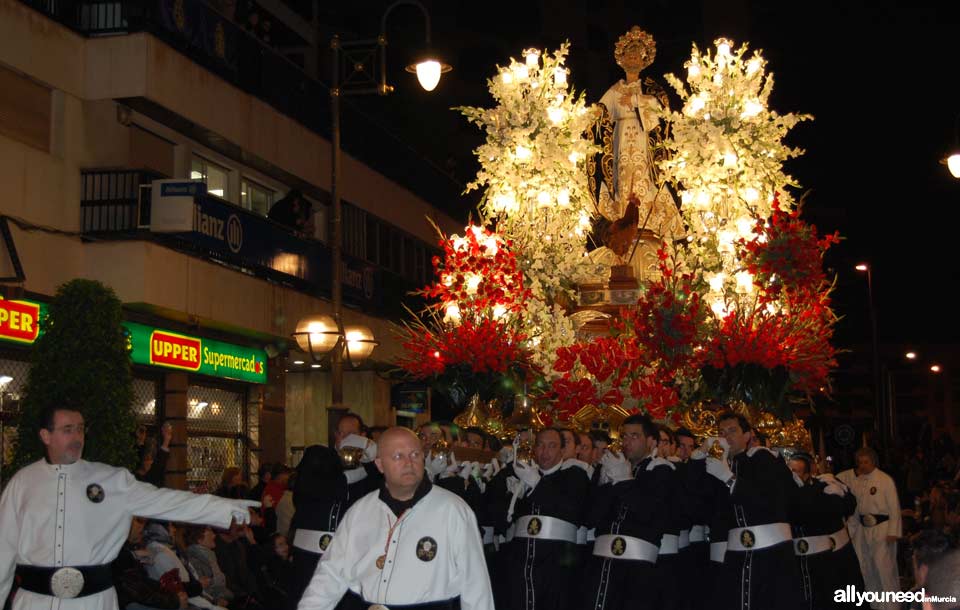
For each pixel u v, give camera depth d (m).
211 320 16.36
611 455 8.34
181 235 15.23
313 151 20.36
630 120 13.45
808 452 10.82
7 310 13.28
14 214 13.73
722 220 12.44
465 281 11.25
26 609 6.22
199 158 17.86
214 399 18.28
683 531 9.27
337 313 14.53
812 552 9.75
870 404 50.12
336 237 14.69
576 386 10.37
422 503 5.36
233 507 6.36
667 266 12.23
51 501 6.28
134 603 8.66
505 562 8.73
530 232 12.48
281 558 12.65
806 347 10.44
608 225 13.24
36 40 14.31
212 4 18.94
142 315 15.73
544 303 11.62
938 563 3.93
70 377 9.01
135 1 15.46
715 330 10.37
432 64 14.03
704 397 10.34
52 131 14.67
